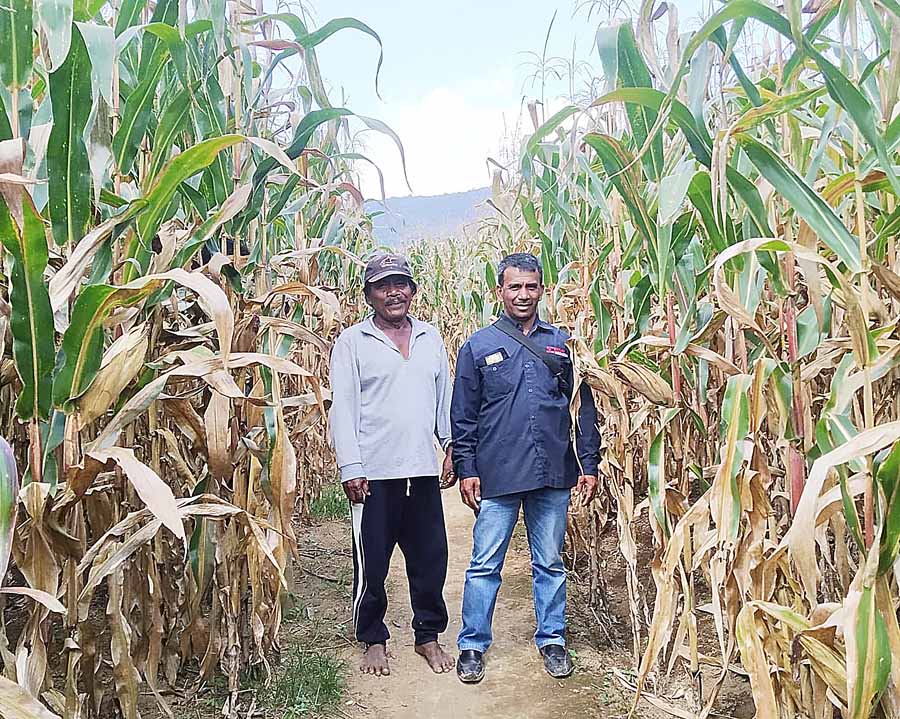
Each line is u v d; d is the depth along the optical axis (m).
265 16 2.42
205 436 2.19
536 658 3.14
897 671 1.54
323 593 3.91
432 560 3.15
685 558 2.30
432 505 3.16
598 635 3.31
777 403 1.93
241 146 2.54
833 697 1.77
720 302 1.87
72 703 1.76
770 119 2.00
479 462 2.97
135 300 1.56
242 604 2.79
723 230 1.92
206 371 1.85
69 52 1.47
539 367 2.92
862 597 1.52
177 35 1.78
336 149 3.96
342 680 2.92
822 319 1.78
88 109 1.54
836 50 2.18
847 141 1.90
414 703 2.80
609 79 2.01
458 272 10.23
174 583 2.84
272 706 2.64
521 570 4.29
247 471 2.59
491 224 5.88
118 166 1.85
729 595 2.14
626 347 2.53
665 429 2.64
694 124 1.83
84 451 1.72
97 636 2.46
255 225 2.82
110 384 1.67
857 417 2.08
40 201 1.66
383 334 3.08
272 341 2.83
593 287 2.79
